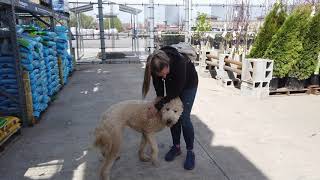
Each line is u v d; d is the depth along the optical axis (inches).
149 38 607.2
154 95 301.6
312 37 290.0
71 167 152.9
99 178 141.7
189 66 143.6
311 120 221.6
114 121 133.3
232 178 141.9
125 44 1072.2
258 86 288.2
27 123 211.5
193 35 615.8
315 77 308.5
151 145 148.3
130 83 365.7
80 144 180.4
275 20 305.9
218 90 322.0
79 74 440.1
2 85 210.8
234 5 536.4
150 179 141.4
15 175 145.2
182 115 144.9
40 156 165.2
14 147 177.0
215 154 166.4
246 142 182.1
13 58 207.8
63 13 415.8
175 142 159.9
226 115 234.2
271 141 183.3
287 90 298.7
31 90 213.0
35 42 226.1
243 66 293.7
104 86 349.4
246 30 495.2
